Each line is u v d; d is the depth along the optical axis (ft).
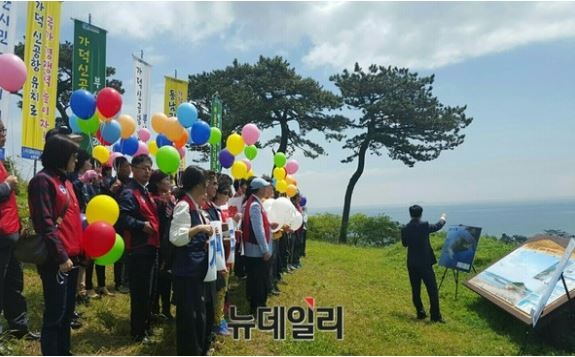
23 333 15.74
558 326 20.12
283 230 26.25
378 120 84.84
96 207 13.55
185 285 13.96
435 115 80.89
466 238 29.22
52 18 25.95
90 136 22.30
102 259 13.96
